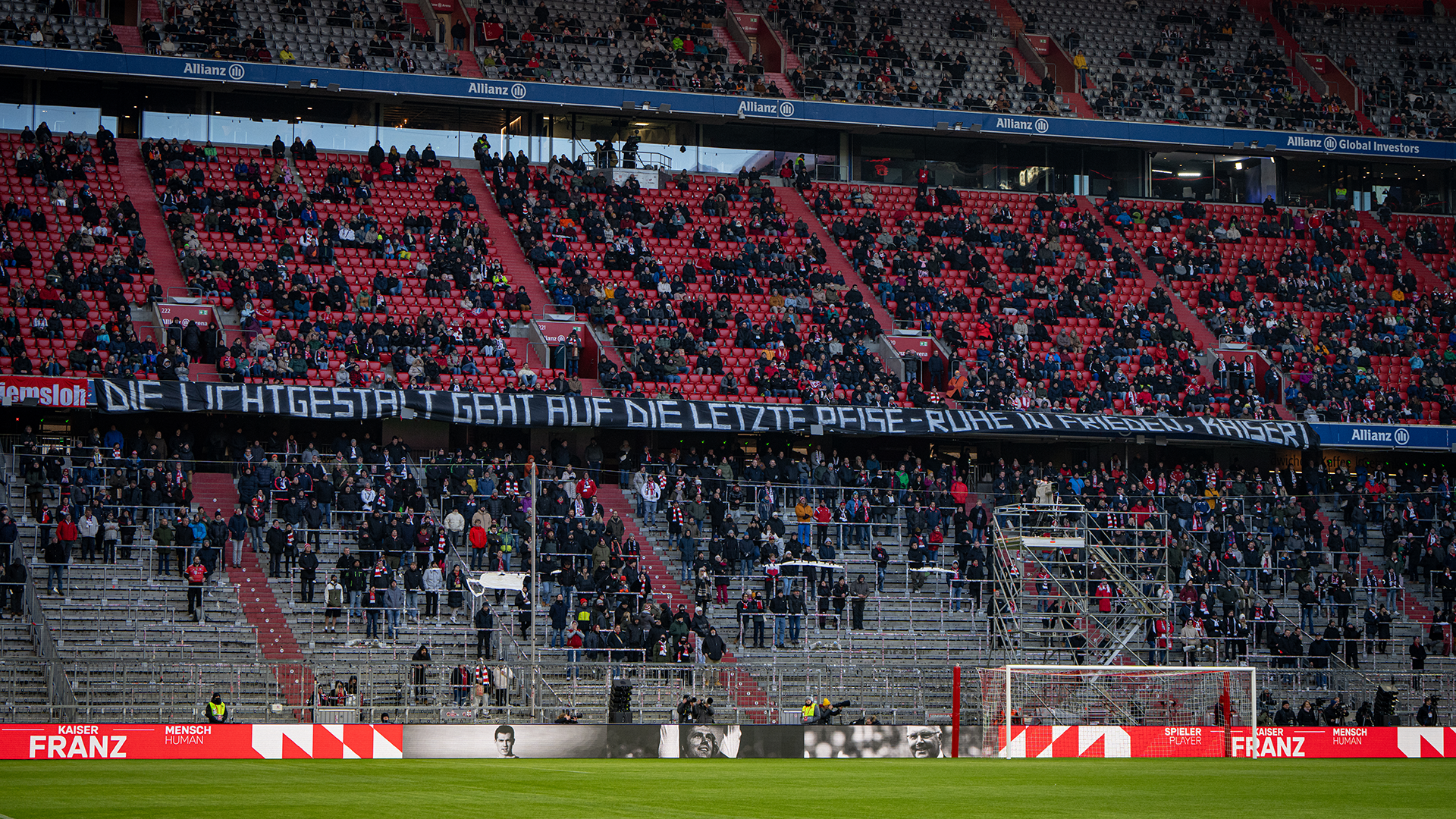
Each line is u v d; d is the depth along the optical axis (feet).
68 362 207.51
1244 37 340.39
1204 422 240.32
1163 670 156.66
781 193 294.05
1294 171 324.60
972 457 241.76
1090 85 320.09
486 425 214.28
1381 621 204.13
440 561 186.60
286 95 276.21
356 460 200.64
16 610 167.63
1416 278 299.38
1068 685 175.22
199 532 178.81
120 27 271.28
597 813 86.43
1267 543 221.05
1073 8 335.47
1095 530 203.51
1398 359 273.33
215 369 215.31
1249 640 197.98
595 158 289.74
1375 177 327.26
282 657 170.50
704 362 237.86
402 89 273.13
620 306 246.47
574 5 303.89
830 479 215.92
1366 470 248.11
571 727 143.54
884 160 307.78
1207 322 274.98
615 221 266.57
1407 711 188.55
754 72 296.92
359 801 92.12
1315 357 267.39
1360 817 90.53
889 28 317.22
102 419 210.59
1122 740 153.69
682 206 272.72
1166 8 342.23
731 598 198.59
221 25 271.08
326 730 138.92
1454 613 210.18
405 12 296.71
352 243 246.06
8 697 156.76
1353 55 341.62
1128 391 250.57
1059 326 266.36
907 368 247.70
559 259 256.11
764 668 183.11
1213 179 321.73
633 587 187.73
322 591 184.96
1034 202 305.94
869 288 267.80
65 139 254.06
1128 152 316.81
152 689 157.79
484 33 293.23
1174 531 217.56
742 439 237.45
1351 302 285.64
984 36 327.88
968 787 108.27
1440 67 343.26
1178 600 202.59
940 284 271.90
